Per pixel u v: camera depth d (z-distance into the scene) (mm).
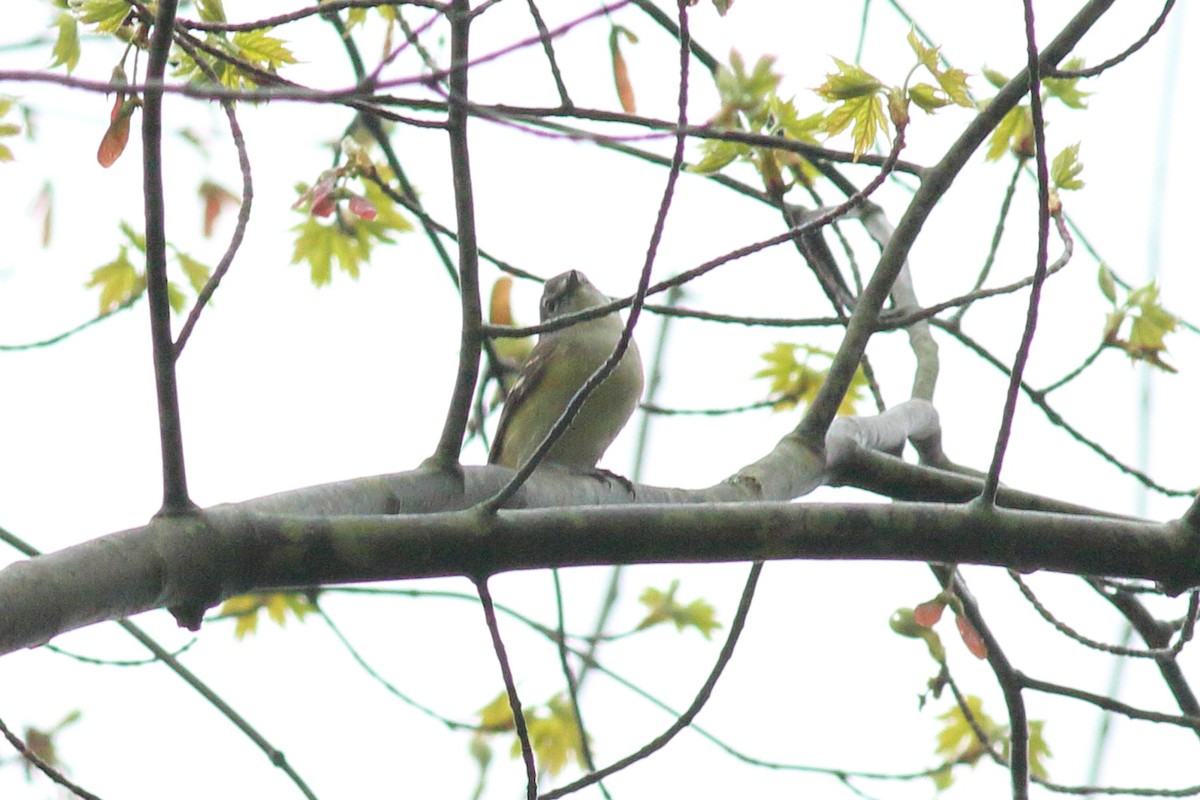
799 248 10461
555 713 14078
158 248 6621
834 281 12914
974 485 11180
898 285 13781
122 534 6855
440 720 13266
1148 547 7914
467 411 8609
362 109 7918
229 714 11688
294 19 8016
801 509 7789
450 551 7371
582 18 5961
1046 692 9992
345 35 11102
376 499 8227
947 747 13219
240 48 8625
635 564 7660
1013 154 11336
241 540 7094
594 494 9727
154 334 6809
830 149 9469
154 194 6535
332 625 13242
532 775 7422
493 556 7422
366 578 7320
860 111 8227
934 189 9648
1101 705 9914
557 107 8242
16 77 4688
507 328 8281
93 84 4844
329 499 7969
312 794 11445
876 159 9625
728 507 7734
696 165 9688
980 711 13234
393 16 10867
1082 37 9203
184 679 11789
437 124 7965
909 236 9742
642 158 11703
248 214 7195
